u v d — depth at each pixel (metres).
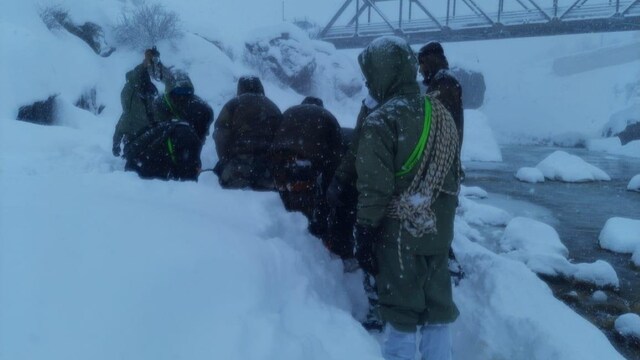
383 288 2.83
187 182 3.71
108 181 3.45
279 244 2.91
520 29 45.31
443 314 2.86
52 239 2.13
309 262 3.20
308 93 26.23
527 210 10.18
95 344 1.67
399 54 2.81
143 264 2.08
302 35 27.09
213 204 3.29
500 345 3.53
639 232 7.36
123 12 19.53
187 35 19.81
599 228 8.72
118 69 16.64
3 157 5.33
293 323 2.32
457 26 46.94
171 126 4.16
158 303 1.90
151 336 1.77
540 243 6.94
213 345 1.82
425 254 2.78
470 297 4.08
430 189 2.72
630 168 18.42
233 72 19.34
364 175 2.66
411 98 2.79
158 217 2.57
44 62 10.70
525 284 4.10
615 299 5.41
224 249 2.38
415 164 2.71
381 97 2.89
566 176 14.42
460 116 3.69
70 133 7.09
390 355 2.80
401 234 2.76
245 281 2.22
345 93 28.38
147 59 5.43
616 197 11.79
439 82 3.68
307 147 3.88
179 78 4.59
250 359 1.82
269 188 4.41
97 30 17.33
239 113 4.50
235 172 4.41
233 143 4.49
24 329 1.66
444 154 2.73
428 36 47.75
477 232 7.78
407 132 2.68
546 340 3.36
